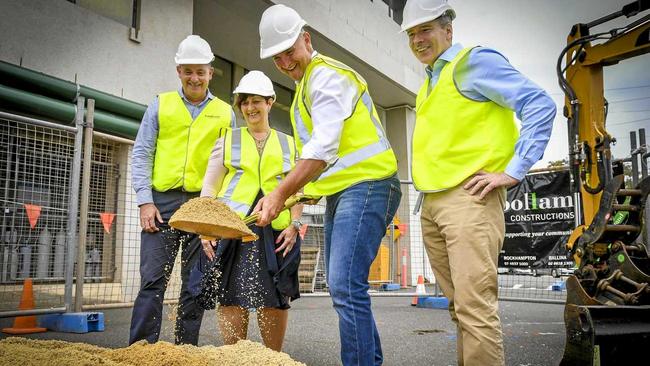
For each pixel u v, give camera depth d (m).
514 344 4.88
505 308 8.31
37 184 6.15
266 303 3.39
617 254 3.53
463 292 2.55
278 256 3.50
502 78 2.59
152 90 8.77
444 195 2.72
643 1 5.50
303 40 2.81
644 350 2.93
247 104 3.67
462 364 2.99
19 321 5.32
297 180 2.48
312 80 2.64
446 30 2.89
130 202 7.79
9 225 5.96
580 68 5.86
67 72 7.65
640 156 8.04
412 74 16.53
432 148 2.77
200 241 3.71
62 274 6.36
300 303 8.98
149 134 3.83
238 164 3.62
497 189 2.62
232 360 2.72
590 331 2.79
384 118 17.59
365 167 2.68
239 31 11.56
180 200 3.77
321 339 5.09
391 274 12.22
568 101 5.75
